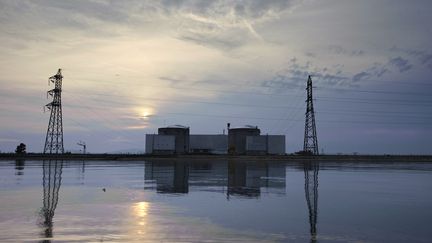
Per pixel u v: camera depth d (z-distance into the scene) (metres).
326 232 17.91
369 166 81.62
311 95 117.00
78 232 17.30
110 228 18.12
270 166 75.69
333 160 110.62
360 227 18.98
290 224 19.50
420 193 32.16
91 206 24.08
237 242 16.03
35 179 41.69
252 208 23.95
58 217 20.55
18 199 26.73
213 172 55.81
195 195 29.73
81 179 42.31
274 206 24.83
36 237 16.39
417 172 60.72
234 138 133.88
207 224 19.23
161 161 97.75
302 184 38.81
